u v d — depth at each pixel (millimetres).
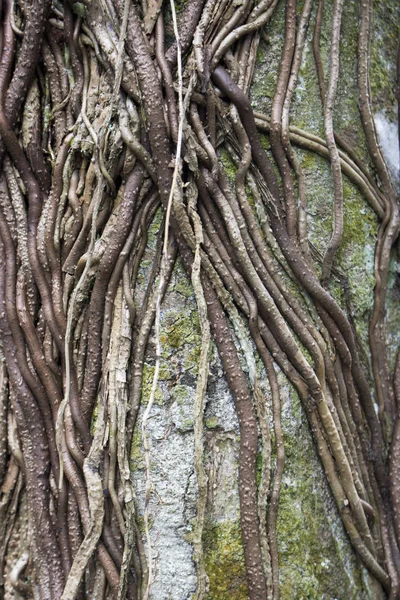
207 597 1030
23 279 1107
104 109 1094
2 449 1091
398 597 1181
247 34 1152
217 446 1075
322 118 1214
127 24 1083
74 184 1110
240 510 1057
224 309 1093
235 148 1124
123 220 1073
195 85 1083
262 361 1103
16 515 1099
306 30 1223
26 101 1134
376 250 1271
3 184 1124
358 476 1170
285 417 1098
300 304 1142
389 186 1291
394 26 1417
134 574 1033
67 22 1126
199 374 1053
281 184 1167
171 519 1048
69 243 1104
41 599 1042
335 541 1131
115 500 1027
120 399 1045
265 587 1035
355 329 1227
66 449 1055
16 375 1089
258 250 1115
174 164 1066
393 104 1381
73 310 1072
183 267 1104
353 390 1201
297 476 1095
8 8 1135
